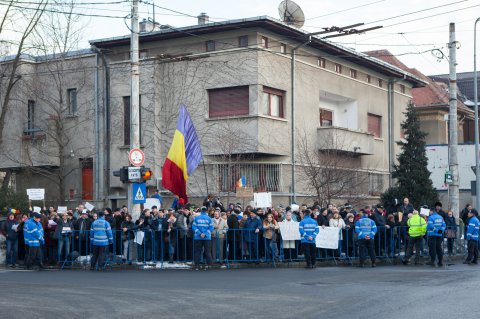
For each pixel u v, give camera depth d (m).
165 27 35.47
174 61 31.70
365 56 36.97
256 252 21.33
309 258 20.67
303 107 33.31
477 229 22.17
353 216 23.12
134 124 22.08
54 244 22.94
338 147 34.00
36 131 34.34
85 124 33.97
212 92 31.56
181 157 23.66
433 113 52.78
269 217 21.44
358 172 35.56
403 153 35.50
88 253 22.42
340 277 17.14
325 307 11.86
